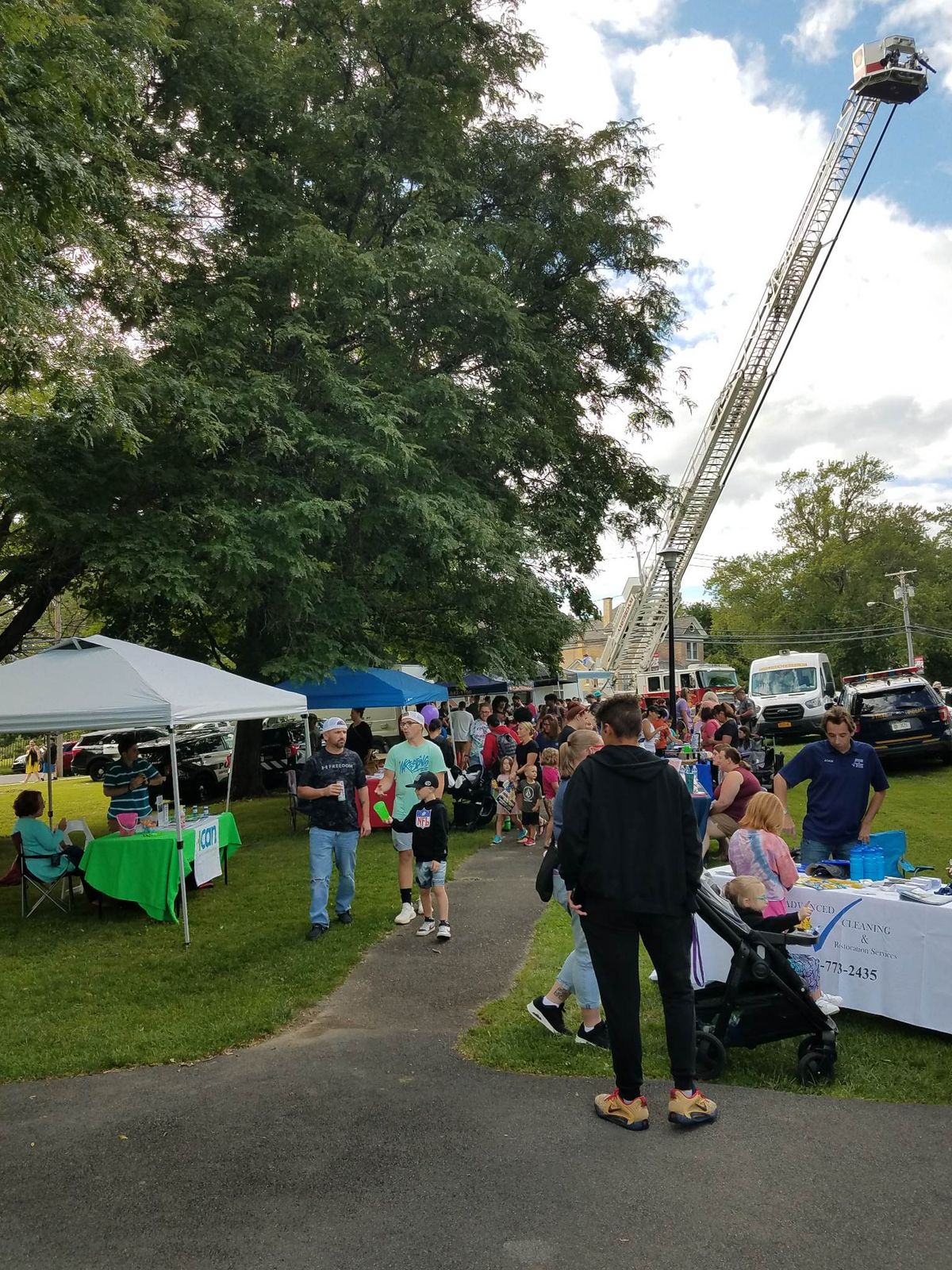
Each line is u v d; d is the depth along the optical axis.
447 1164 3.62
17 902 10.15
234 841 10.80
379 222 16.64
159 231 12.31
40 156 6.27
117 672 8.48
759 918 4.64
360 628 15.67
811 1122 3.92
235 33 14.91
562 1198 3.34
